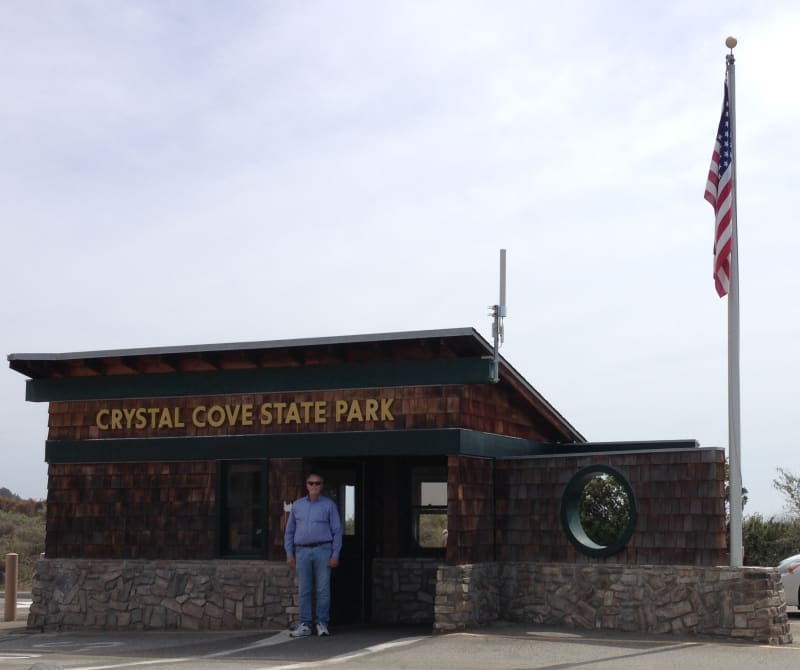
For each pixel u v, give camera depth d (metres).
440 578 15.50
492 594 16.47
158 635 16.58
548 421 19.39
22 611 23.81
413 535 18.22
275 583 16.95
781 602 14.77
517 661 12.61
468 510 16.16
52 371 18.92
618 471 15.98
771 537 26.45
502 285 16.19
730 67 15.68
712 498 15.16
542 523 16.58
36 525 48.31
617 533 25.38
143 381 18.22
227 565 17.27
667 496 15.53
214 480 17.61
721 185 15.52
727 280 15.31
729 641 14.41
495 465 17.11
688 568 15.11
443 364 16.12
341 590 17.62
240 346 16.95
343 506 18.00
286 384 17.16
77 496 18.58
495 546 16.89
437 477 18.20
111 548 18.20
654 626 15.25
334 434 16.72
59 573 18.36
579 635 14.99
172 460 17.95
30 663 12.88
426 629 16.50
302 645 14.42
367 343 16.34
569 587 16.09
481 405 16.92
